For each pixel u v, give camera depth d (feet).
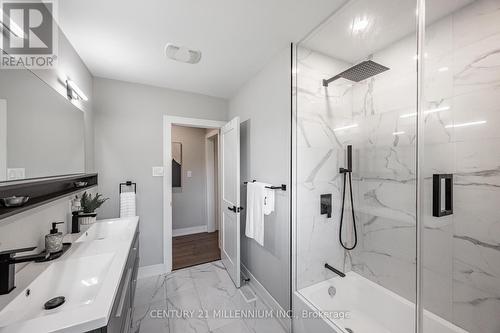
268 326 5.61
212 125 9.45
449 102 4.19
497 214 3.71
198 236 12.64
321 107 5.90
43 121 3.81
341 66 6.00
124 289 3.73
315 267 5.82
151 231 8.21
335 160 6.12
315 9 4.39
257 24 4.85
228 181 8.45
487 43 3.76
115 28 4.85
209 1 4.12
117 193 7.64
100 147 7.36
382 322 5.35
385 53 5.40
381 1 4.21
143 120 8.09
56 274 3.46
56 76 4.48
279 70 6.04
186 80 7.82
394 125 5.33
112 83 7.58
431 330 4.38
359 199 6.24
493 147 3.73
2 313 2.48
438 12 4.18
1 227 3.02
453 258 4.17
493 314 3.75
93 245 4.42
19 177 3.11
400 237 5.24
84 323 2.30
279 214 6.05
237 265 7.32
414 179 4.97
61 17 4.40
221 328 5.49
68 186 4.96
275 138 6.25
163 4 4.17
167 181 8.44
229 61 6.50
